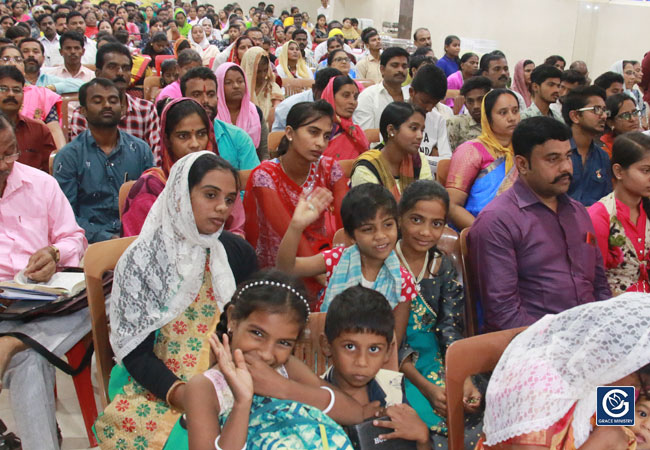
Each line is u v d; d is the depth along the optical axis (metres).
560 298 2.28
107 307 2.27
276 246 2.86
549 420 1.36
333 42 9.63
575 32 12.07
